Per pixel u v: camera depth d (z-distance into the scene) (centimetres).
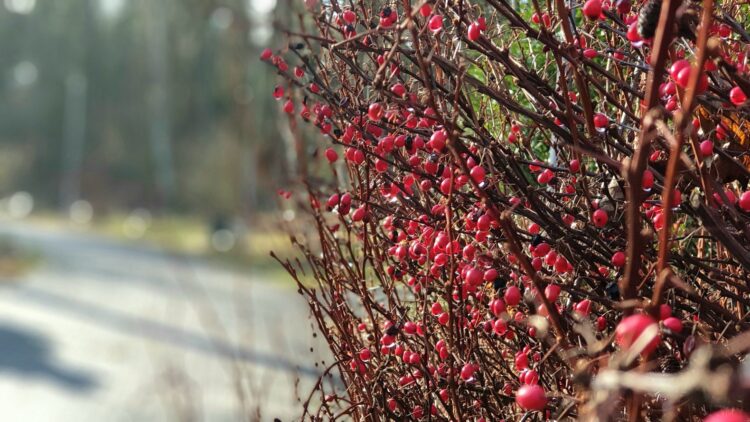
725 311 98
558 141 113
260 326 302
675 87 99
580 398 90
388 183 116
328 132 116
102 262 833
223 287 582
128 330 454
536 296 100
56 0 2195
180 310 491
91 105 2086
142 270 754
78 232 1352
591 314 106
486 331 111
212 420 249
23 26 2259
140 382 334
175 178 1569
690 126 90
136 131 1966
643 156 87
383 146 109
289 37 116
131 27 2088
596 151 100
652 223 102
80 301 573
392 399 112
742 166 102
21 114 2250
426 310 106
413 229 115
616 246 105
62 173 2048
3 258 780
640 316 83
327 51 121
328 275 114
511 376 109
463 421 103
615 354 90
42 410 312
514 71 106
